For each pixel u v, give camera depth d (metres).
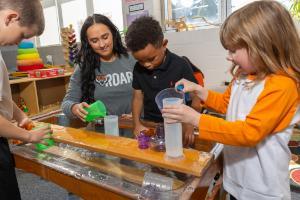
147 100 1.32
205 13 2.91
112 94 1.50
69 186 0.87
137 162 0.82
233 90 0.87
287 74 0.69
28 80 2.41
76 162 0.91
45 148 1.01
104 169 0.85
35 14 0.89
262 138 0.69
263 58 0.69
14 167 1.06
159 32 1.09
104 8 3.46
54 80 2.90
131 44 1.07
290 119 0.72
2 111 1.00
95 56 1.46
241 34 0.69
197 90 0.96
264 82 0.73
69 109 1.20
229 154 0.85
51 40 4.12
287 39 0.69
